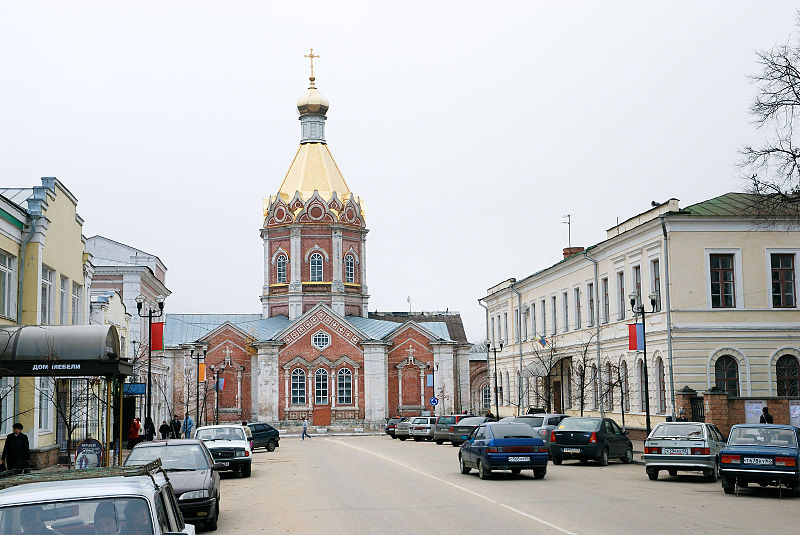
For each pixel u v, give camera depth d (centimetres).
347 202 9219
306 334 8656
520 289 7038
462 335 10825
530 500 2180
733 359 4241
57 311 3384
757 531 1633
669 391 4216
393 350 8900
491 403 7956
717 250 4256
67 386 3394
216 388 7825
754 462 2264
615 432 3566
